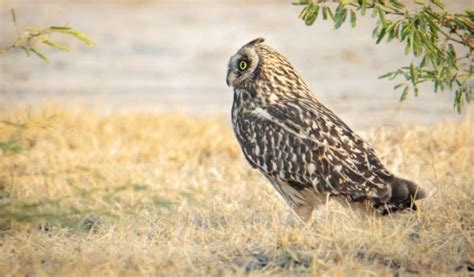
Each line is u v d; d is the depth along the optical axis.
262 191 18.42
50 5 57.03
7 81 36.38
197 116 28.52
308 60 39.94
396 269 13.75
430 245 14.39
